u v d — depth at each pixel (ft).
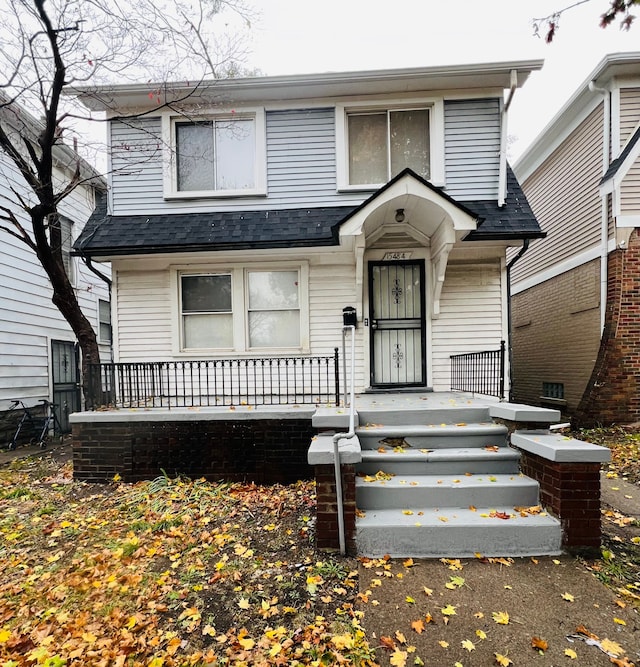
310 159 21.71
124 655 7.07
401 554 10.32
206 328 21.68
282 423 15.96
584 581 9.06
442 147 21.17
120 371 18.06
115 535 11.80
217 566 9.86
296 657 6.96
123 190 22.03
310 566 9.82
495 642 7.25
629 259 23.77
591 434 22.74
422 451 13.12
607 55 23.15
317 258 21.29
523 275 37.29
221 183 22.17
